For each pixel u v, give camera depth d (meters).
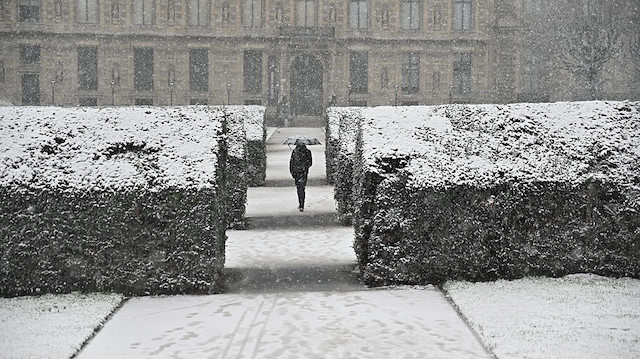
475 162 13.23
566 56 58.16
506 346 9.53
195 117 13.73
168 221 12.40
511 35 77.12
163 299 12.19
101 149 12.95
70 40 75.50
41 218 12.33
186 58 77.19
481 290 12.27
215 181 12.64
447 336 10.11
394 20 77.94
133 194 12.37
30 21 74.81
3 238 12.32
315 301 11.95
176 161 12.77
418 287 12.80
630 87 55.59
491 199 12.94
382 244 12.97
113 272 12.40
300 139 22.56
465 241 12.92
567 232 13.13
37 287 12.38
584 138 13.93
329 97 77.12
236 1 77.00
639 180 13.29
